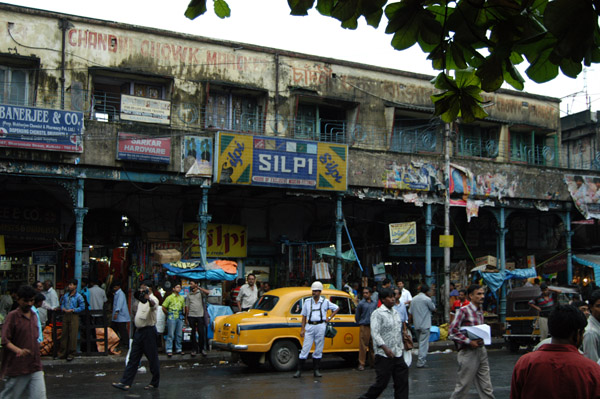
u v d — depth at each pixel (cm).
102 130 1573
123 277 1808
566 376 374
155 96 1800
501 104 2320
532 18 254
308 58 1992
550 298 1532
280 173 1738
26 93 1619
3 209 1691
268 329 1243
